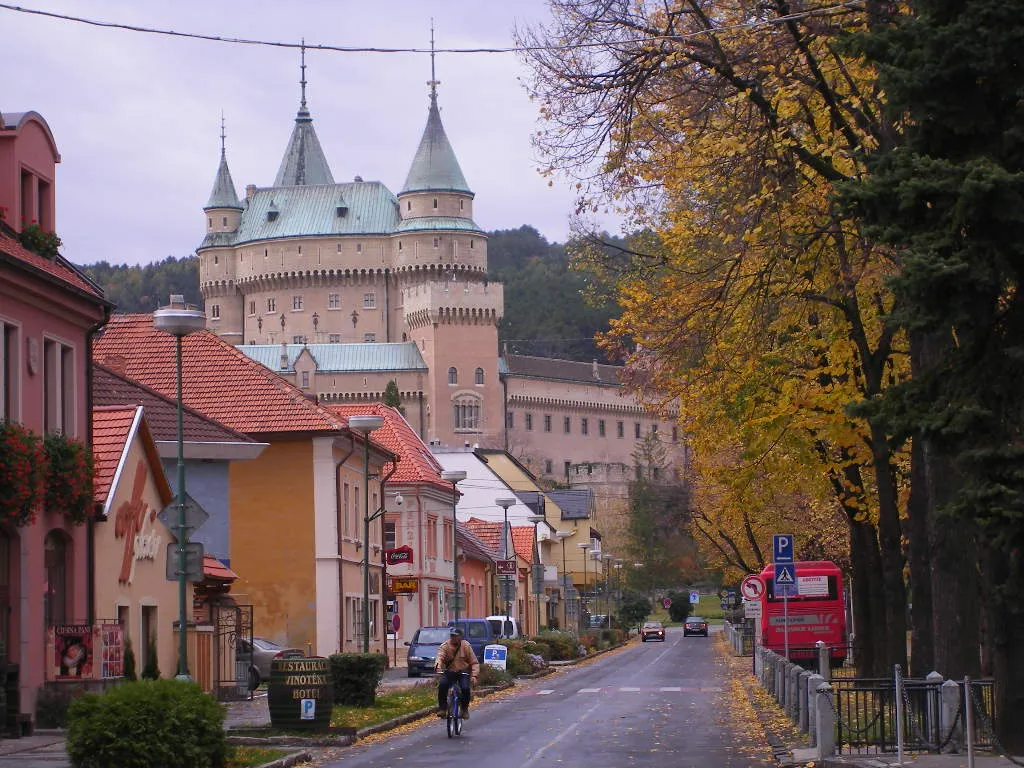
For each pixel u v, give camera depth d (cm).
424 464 6088
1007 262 1439
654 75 2250
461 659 2397
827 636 4700
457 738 2320
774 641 4728
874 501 2861
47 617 2433
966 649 2025
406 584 4991
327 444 4531
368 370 18662
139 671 2791
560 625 10469
